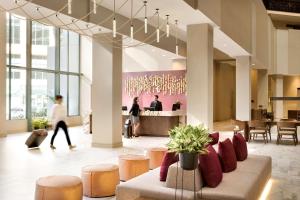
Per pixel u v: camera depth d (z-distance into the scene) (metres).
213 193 3.77
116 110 10.06
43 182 4.32
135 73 17.81
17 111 15.23
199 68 9.31
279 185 5.93
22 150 9.50
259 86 21.11
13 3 6.77
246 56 15.66
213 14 9.18
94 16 8.48
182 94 16.73
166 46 14.04
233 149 5.20
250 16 15.20
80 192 4.39
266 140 11.77
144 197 3.92
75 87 19.45
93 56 10.16
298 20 24.88
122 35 10.12
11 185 5.71
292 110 23.58
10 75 14.84
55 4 7.27
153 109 13.51
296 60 22.97
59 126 9.70
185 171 3.88
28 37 15.59
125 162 5.87
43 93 16.88
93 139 10.16
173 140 3.57
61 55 18.38
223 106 22.98
